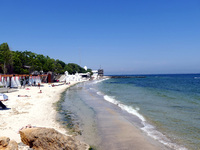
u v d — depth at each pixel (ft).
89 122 44.27
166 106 64.18
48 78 235.81
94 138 33.06
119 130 37.70
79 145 26.50
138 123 42.70
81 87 181.06
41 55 242.17
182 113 52.42
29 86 157.48
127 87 173.17
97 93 116.78
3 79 122.01
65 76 312.09
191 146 28.94
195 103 70.79
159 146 29.14
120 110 58.59
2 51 167.73
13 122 39.55
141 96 95.40
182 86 181.68
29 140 24.41
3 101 67.72
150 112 54.24
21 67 199.82
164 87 168.45
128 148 28.53
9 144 21.49
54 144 24.27
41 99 81.00
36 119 44.19
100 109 61.11
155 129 37.88
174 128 38.29
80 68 558.56
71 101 81.05
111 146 29.32
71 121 44.86
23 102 68.39
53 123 42.16
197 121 43.39
